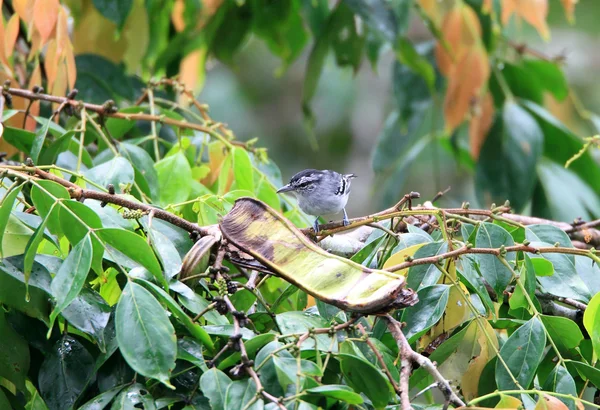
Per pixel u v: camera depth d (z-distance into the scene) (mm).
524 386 6867
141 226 7996
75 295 6234
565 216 14367
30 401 7051
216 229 7727
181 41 14531
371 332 7465
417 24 24203
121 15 11883
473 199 21250
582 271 8406
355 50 15469
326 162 25750
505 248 7336
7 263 7062
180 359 6953
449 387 6328
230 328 6746
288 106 26516
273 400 5793
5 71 11164
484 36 14867
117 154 9414
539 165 14656
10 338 6980
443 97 16172
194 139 11664
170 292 7242
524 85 15070
